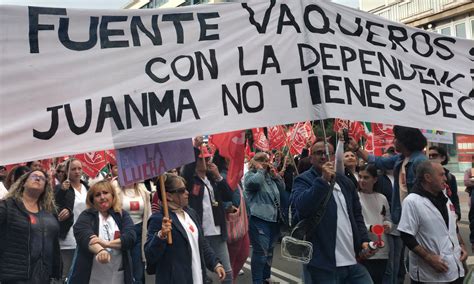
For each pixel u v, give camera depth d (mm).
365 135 10812
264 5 4215
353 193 4844
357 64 4410
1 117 3484
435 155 6801
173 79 3920
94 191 4801
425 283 4441
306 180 4750
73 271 4664
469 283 4234
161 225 4410
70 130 3633
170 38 3959
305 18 4320
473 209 6602
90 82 3719
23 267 4344
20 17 3586
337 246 4539
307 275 4676
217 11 4109
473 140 19516
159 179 4352
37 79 3596
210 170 6387
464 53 4754
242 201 6730
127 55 3838
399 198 5602
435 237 4367
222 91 4023
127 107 3777
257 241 7047
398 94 4488
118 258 4777
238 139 6238
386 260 5699
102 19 3799
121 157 3832
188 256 4410
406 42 4613
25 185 4559
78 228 4684
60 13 3689
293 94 4199
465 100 4695
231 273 6344
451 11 21375
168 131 3850
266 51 4180
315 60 4285
